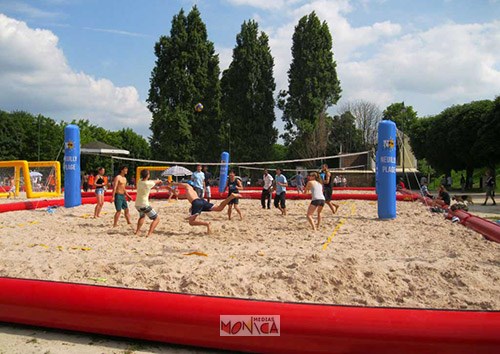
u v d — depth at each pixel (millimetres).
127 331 3986
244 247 7785
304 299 4918
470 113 38344
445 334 3359
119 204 10672
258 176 44344
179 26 42844
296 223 11367
